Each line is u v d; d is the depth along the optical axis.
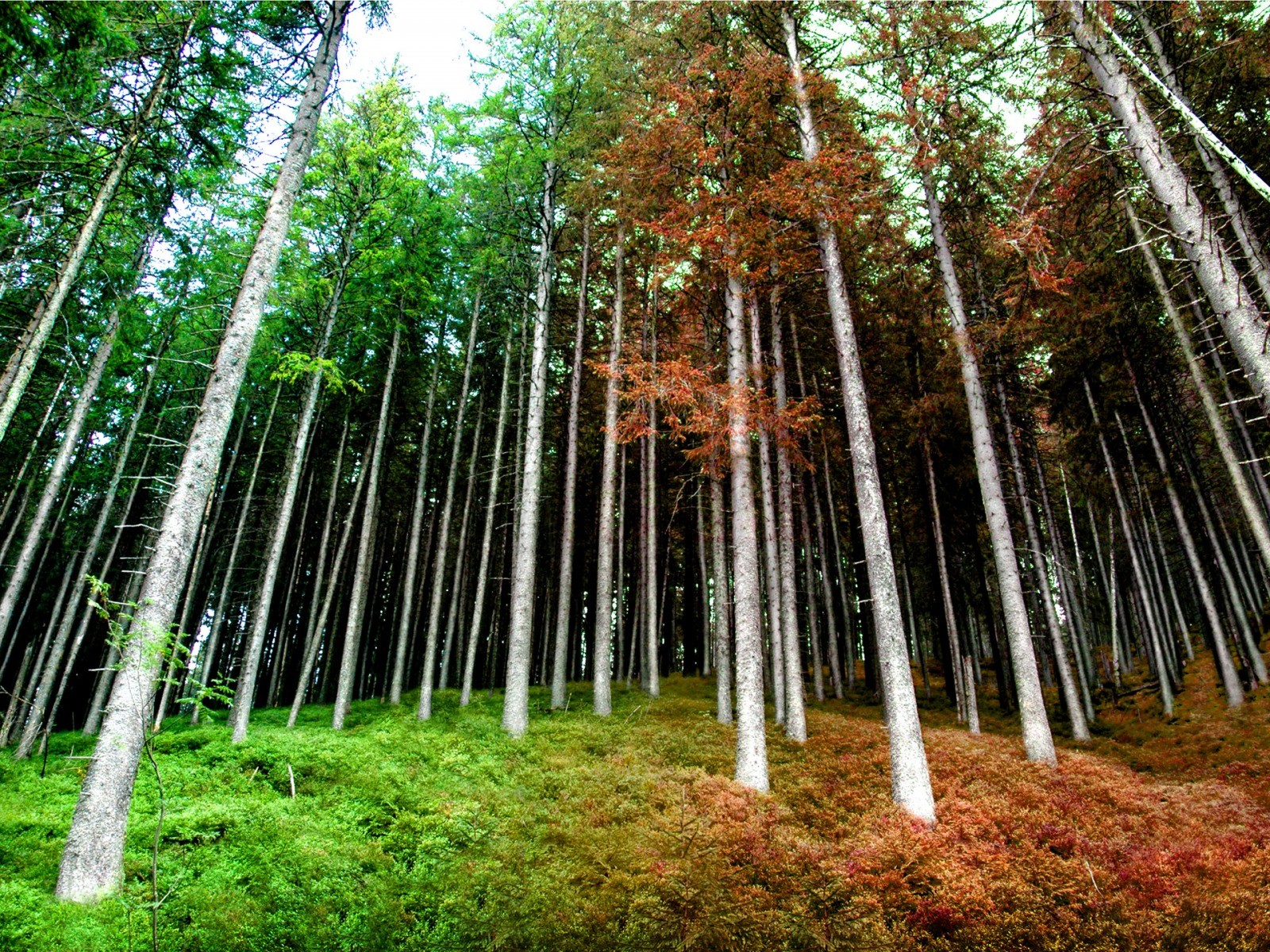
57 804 9.36
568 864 7.59
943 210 16.05
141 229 13.04
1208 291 8.38
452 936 6.20
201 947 5.76
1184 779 11.34
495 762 11.77
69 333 12.50
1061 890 7.24
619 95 17.56
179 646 7.21
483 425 25.83
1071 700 15.27
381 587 28.50
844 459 19.34
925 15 12.88
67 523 21.48
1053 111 11.41
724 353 16.91
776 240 12.62
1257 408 17.27
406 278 17.09
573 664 27.41
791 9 14.19
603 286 21.45
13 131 9.48
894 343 18.52
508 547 28.00
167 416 19.95
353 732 14.49
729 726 14.61
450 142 17.75
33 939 5.49
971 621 25.20
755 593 11.30
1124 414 18.39
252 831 8.10
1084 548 26.73
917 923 6.69
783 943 6.04
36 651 21.67
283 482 21.00
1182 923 6.43
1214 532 16.80
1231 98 11.12
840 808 9.72
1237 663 16.64
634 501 28.38
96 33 8.09
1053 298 13.64
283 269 15.76
